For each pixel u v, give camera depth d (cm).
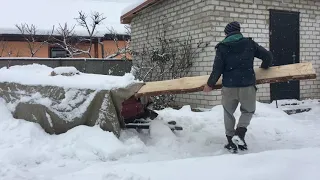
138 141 548
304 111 920
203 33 905
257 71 568
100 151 498
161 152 529
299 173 363
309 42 1032
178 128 639
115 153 496
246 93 533
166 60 999
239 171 372
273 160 395
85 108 556
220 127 697
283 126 714
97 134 530
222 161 400
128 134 586
